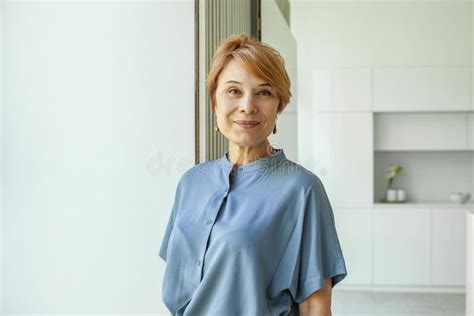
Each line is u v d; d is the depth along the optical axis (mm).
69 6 1578
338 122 4090
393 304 3744
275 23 2453
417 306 3689
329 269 1132
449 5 4129
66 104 1589
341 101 4086
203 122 1496
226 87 1106
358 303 3773
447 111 4059
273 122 1128
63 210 1605
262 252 1073
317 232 1112
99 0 1556
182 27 1507
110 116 1559
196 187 1246
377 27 4227
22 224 1636
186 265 1177
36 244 1631
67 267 1609
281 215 1107
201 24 1485
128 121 1547
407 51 4195
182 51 1507
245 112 1089
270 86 1096
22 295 1642
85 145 1582
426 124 4184
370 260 4086
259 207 1111
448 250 4012
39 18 1597
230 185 1179
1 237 1643
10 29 1611
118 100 1552
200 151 1495
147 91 1529
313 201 1117
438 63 4156
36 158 1610
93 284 1600
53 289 1627
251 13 2158
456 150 4418
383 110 4047
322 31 4277
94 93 1568
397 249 4059
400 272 4059
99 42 1559
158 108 1524
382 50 4227
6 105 1623
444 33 4145
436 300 3822
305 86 4195
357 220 4090
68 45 1582
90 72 1568
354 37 4246
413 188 4496
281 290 1104
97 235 1590
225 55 1108
